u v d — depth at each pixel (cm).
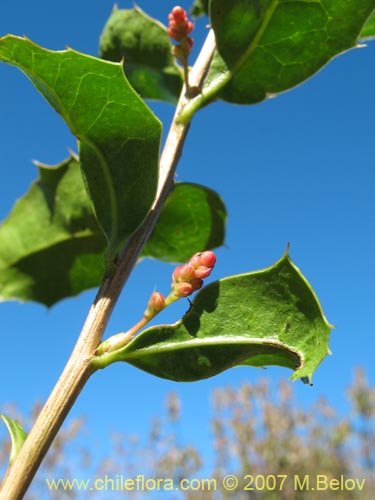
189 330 8
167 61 12
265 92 9
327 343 7
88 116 8
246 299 8
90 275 14
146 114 8
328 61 9
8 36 7
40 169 13
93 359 7
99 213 8
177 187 12
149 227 8
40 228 13
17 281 13
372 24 10
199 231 13
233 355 8
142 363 8
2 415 7
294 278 8
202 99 9
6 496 7
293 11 9
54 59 7
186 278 8
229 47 9
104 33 13
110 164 8
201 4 13
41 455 7
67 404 7
